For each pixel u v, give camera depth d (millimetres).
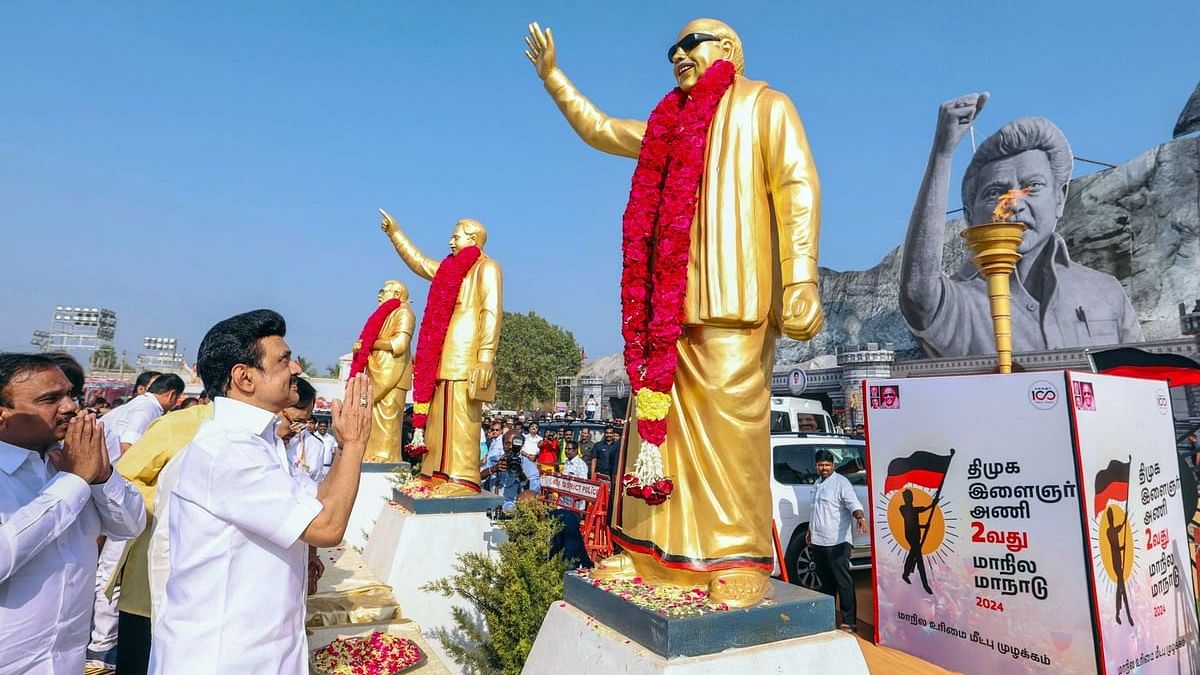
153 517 3551
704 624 2842
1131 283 24422
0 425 2629
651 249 3684
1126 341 23625
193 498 2174
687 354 3412
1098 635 4020
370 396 2490
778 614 3035
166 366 45031
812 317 3213
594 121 4215
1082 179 26297
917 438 5051
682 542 3268
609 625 3166
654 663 2750
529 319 48125
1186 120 23891
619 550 4684
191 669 2084
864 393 5441
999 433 4570
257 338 2443
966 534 4703
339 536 2254
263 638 2178
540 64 4320
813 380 27906
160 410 5660
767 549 3322
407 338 9992
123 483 2850
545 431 15352
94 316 42781
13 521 2354
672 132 3717
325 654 4074
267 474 2217
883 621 5223
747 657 2846
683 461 3352
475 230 7578
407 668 4051
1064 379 4277
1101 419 4426
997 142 26938
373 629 4754
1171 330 22953
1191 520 6352
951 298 27656
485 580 4707
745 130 3459
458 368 6949
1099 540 4191
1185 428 17016
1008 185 26594
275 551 2260
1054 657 4188
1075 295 25125
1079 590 4113
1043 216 25812
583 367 61188
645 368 3459
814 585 7566
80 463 2613
